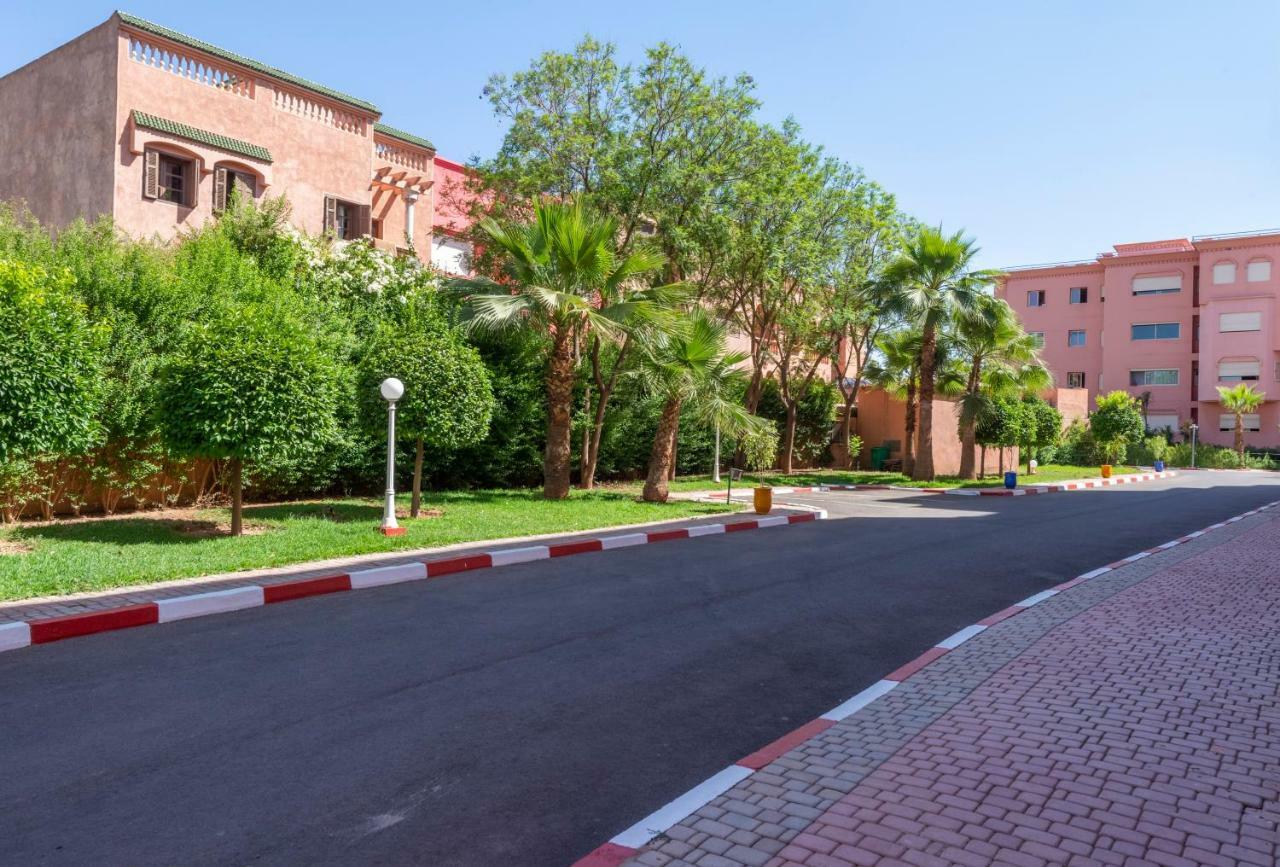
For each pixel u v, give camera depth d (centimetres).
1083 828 322
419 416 1202
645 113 1916
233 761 400
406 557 936
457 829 336
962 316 2455
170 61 1775
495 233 1530
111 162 1677
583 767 400
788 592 835
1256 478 3297
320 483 1441
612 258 1559
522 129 1903
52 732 434
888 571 967
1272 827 324
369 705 482
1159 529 1436
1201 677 526
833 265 2475
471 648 608
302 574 819
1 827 332
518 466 1836
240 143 1852
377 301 1631
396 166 2330
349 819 343
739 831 321
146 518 1148
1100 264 5122
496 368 1731
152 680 522
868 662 592
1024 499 2141
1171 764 385
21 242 1262
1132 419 3600
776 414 2941
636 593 816
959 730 432
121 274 1230
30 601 673
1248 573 924
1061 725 438
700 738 441
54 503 1127
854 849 306
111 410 1123
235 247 1526
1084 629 657
